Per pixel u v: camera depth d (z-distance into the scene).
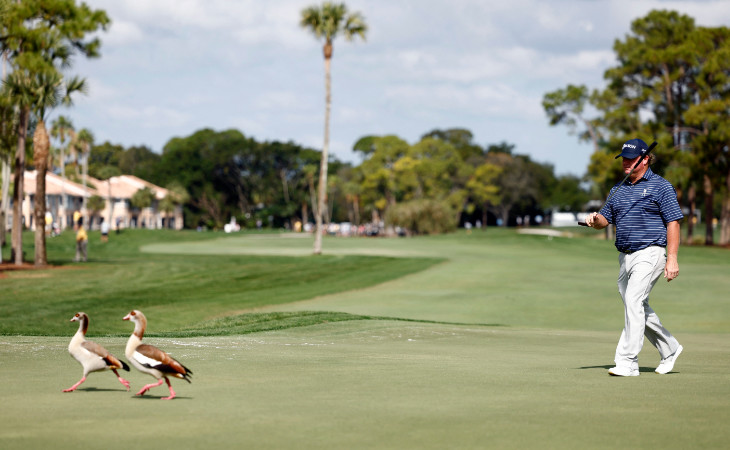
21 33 52.72
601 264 62.56
